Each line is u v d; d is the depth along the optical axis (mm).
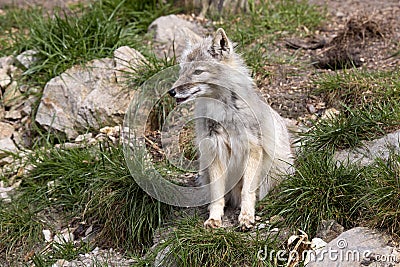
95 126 10211
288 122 9227
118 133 9969
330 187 7594
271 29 11727
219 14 12344
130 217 8352
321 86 9766
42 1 14047
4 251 8672
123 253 8320
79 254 8367
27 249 8641
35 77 10992
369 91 9375
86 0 13664
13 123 10812
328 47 11055
